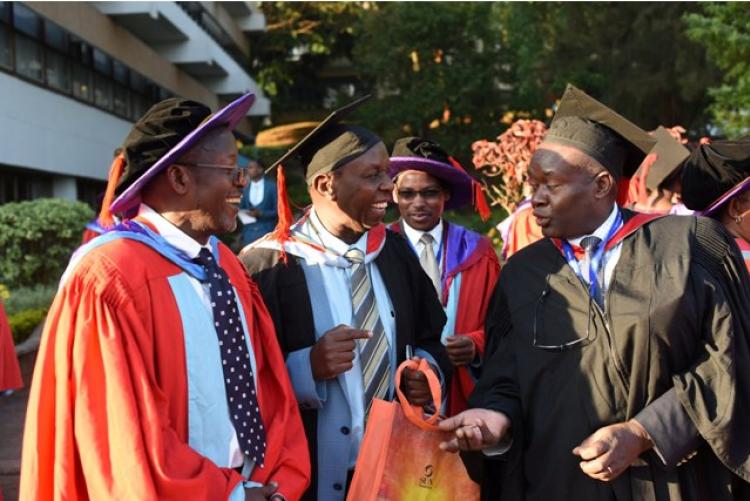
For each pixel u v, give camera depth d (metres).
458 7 21.64
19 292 10.11
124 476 1.84
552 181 2.41
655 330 2.26
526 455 2.44
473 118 21.94
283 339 2.60
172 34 20.78
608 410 2.29
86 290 1.97
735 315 2.37
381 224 2.83
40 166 14.41
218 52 23.69
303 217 2.84
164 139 2.12
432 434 2.44
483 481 2.59
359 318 2.62
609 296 2.33
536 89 21.56
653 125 21.91
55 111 15.15
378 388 2.61
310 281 2.62
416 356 2.75
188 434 2.05
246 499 2.05
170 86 22.25
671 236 2.39
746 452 2.25
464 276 3.73
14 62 13.30
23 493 1.93
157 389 1.97
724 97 14.13
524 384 2.43
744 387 2.29
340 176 2.55
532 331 2.44
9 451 4.70
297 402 2.52
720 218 2.95
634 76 20.53
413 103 21.39
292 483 2.24
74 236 11.39
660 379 2.28
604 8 20.59
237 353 2.20
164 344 2.03
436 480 2.43
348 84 37.38
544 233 2.48
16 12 13.29
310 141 2.63
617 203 2.62
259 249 2.71
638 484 2.28
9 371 5.14
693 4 19.55
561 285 2.44
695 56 19.47
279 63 35.00
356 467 2.38
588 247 2.45
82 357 1.92
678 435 2.21
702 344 2.32
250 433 2.17
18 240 10.76
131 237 2.09
